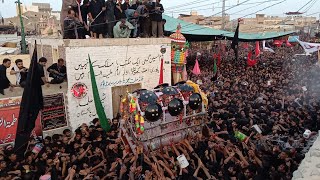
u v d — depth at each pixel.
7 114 9.84
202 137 9.82
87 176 7.46
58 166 8.03
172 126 9.65
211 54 34.88
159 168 7.88
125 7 13.50
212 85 17.59
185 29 22.20
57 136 9.77
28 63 16.14
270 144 9.42
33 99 8.23
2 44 22.52
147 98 8.88
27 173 7.45
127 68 12.60
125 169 7.81
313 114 11.68
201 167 8.00
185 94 9.79
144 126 9.05
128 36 13.01
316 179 3.54
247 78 20.55
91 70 11.02
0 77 9.94
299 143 9.27
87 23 12.56
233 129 10.39
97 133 9.96
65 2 11.71
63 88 11.21
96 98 10.82
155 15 13.80
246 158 8.60
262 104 13.60
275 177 7.31
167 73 14.09
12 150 8.57
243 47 45.78
